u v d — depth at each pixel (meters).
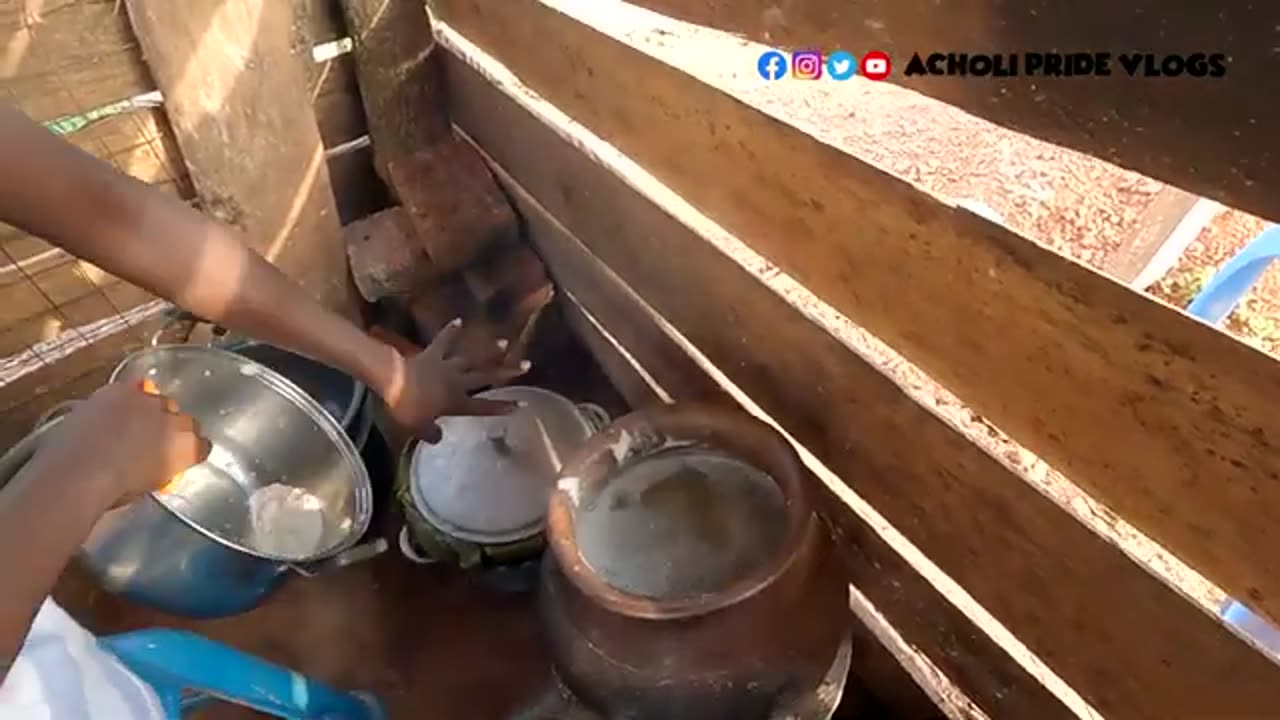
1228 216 0.86
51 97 1.44
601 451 1.20
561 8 1.31
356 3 1.61
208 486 1.44
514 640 1.59
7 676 0.86
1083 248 0.87
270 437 1.47
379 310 1.82
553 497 1.18
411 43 1.68
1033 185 0.91
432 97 1.75
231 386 1.44
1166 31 0.63
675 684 1.08
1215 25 0.60
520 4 1.41
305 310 1.04
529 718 1.36
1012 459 0.92
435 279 1.75
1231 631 0.79
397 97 1.72
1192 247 0.87
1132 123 0.68
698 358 1.41
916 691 1.29
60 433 0.92
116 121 1.50
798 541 1.08
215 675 1.19
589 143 1.38
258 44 1.52
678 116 1.16
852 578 1.29
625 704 1.12
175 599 1.39
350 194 1.83
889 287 0.97
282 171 1.62
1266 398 0.67
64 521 0.86
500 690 1.54
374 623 1.63
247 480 1.47
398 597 1.65
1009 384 0.89
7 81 1.40
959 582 1.09
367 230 1.76
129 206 0.92
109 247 0.92
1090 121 0.71
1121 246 0.87
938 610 1.16
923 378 0.99
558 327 1.82
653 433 1.21
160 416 0.95
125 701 1.03
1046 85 0.72
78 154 0.89
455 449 1.48
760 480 1.18
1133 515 0.83
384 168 1.79
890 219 0.92
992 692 1.14
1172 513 0.79
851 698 1.41
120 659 1.12
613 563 1.14
